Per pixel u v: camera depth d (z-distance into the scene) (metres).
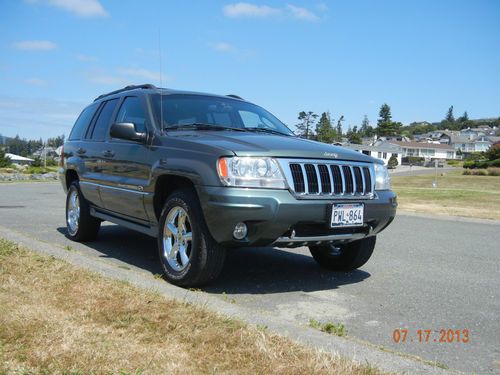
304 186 4.30
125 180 5.38
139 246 6.59
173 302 3.57
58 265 4.43
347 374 2.58
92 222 6.64
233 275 5.21
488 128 188.25
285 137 5.20
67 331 2.93
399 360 2.94
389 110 145.62
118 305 3.43
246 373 2.56
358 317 3.98
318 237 4.39
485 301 4.60
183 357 2.70
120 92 6.46
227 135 4.91
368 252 5.32
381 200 4.80
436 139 155.88
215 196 4.10
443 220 11.41
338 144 6.05
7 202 12.54
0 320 3.02
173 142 4.76
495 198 17.91
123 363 2.57
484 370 3.02
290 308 4.15
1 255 4.66
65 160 7.19
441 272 5.78
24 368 2.46
